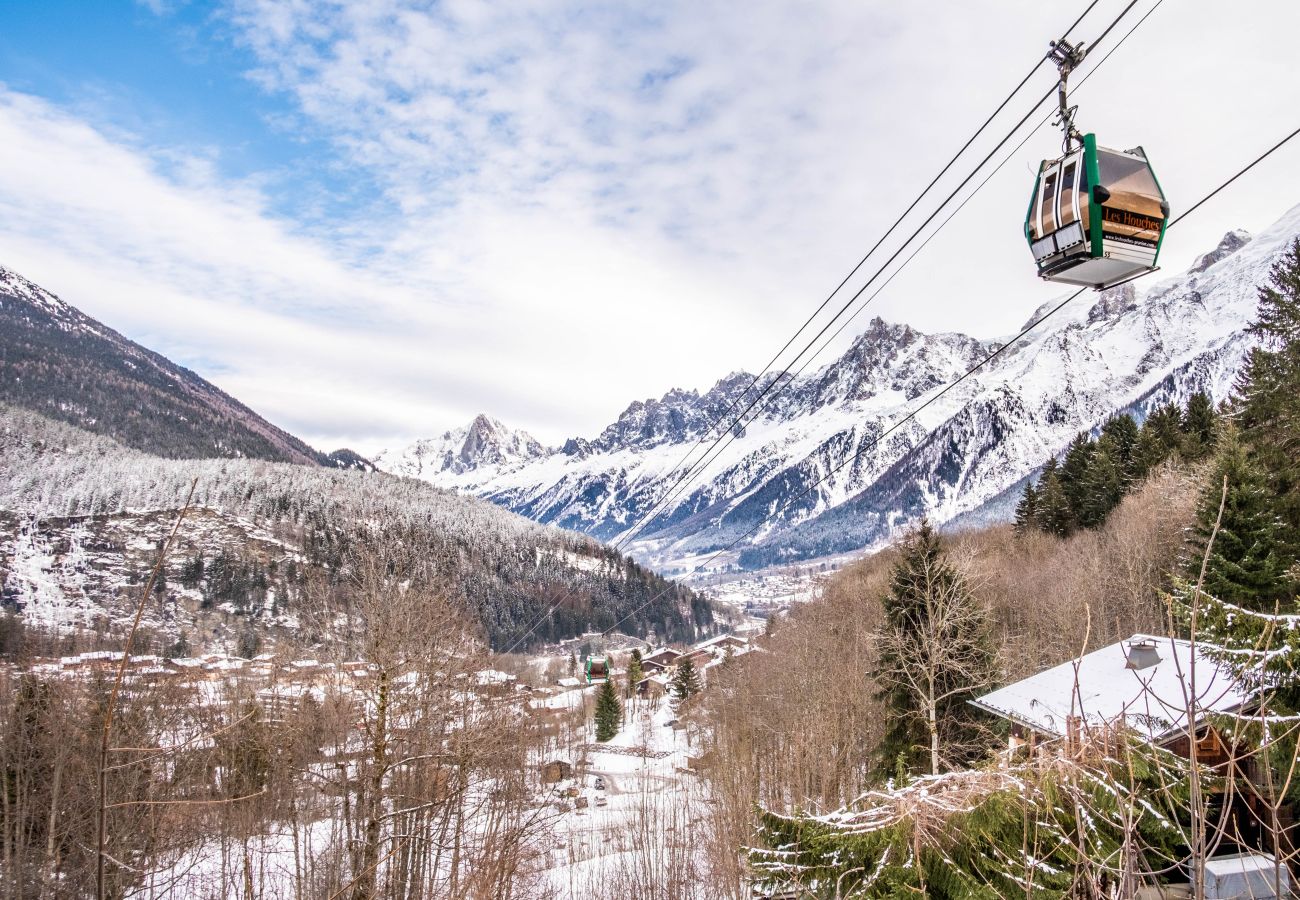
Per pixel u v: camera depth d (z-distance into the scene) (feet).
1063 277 38.96
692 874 119.75
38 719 85.05
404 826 88.74
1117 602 162.20
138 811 75.61
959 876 29.35
